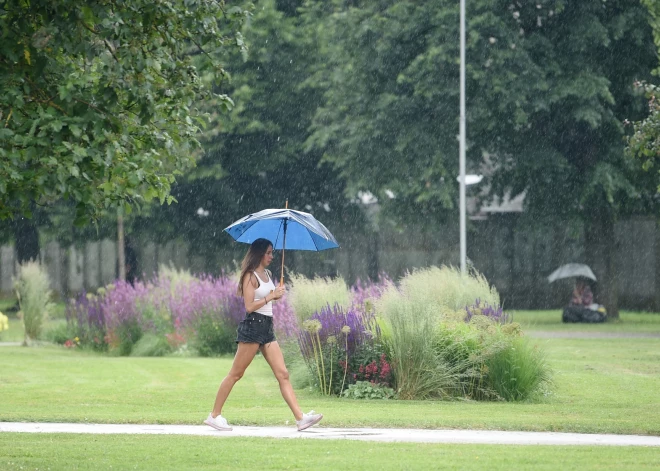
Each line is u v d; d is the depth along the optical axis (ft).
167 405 80.12
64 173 42.24
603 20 216.74
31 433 61.11
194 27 47.44
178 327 143.33
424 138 222.07
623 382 99.09
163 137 48.01
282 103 254.88
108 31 44.19
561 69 213.25
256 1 253.03
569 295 281.33
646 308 273.13
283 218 63.57
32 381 100.83
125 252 302.86
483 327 91.40
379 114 224.74
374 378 88.79
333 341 89.20
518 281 283.79
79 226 45.29
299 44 254.06
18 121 44.34
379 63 228.22
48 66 45.60
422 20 221.05
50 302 168.14
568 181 224.12
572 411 76.28
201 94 49.73
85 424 66.28
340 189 271.08
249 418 68.39
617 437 60.13
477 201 239.91
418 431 62.80
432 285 107.65
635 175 220.23
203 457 50.98
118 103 46.11
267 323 63.36
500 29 211.82
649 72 217.56
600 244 229.66
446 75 217.97
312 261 281.95
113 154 43.75
